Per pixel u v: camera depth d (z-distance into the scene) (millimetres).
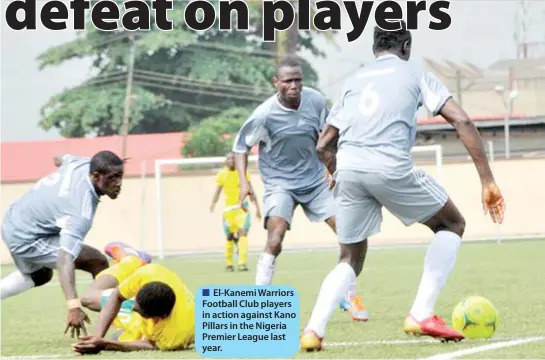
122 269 19797
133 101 108312
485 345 17766
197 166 87062
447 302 27359
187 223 73562
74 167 20422
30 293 36094
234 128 98812
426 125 81250
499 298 27703
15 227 20734
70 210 19844
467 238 67000
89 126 109500
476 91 102375
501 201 16781
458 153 81250
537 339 18641
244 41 110812
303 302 29531
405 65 17531
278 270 43281
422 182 17266
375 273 38906
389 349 17562
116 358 17391
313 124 23422
